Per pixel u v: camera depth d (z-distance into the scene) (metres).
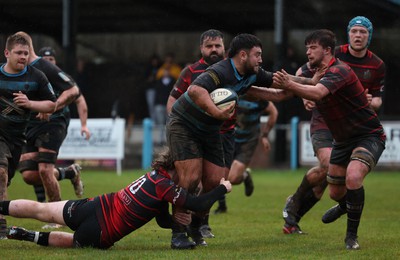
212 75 24.64
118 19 94.69
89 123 66.50
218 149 26.25
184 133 25.17
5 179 27.88
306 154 68.88
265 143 40.88
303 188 30.80
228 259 23.30
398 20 83.50
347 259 23.52
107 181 56.22
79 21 96.00
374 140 26.28
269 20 92.69
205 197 24.53
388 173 66.81
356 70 31.91
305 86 25.16
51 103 28.20
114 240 24.64
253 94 27.34
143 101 95.44
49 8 86.94
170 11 88.75
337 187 28.06
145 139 68.31
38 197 36.19
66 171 35.75
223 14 91.31
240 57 24.89
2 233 27.66
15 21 90.44
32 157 33.84
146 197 24.28
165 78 79.06
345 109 26.20
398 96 83.38
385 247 26.34
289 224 30.77
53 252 24.08
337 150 27.34
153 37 100.44
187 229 26.89
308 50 26.67
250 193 42.47
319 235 30.16
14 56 27.55
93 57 99.81
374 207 41.72
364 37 31.28
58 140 32.97
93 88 97.31
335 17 86.31
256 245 27.11
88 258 22.88
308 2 83.19
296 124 70.00
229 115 24.47
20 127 28.50
